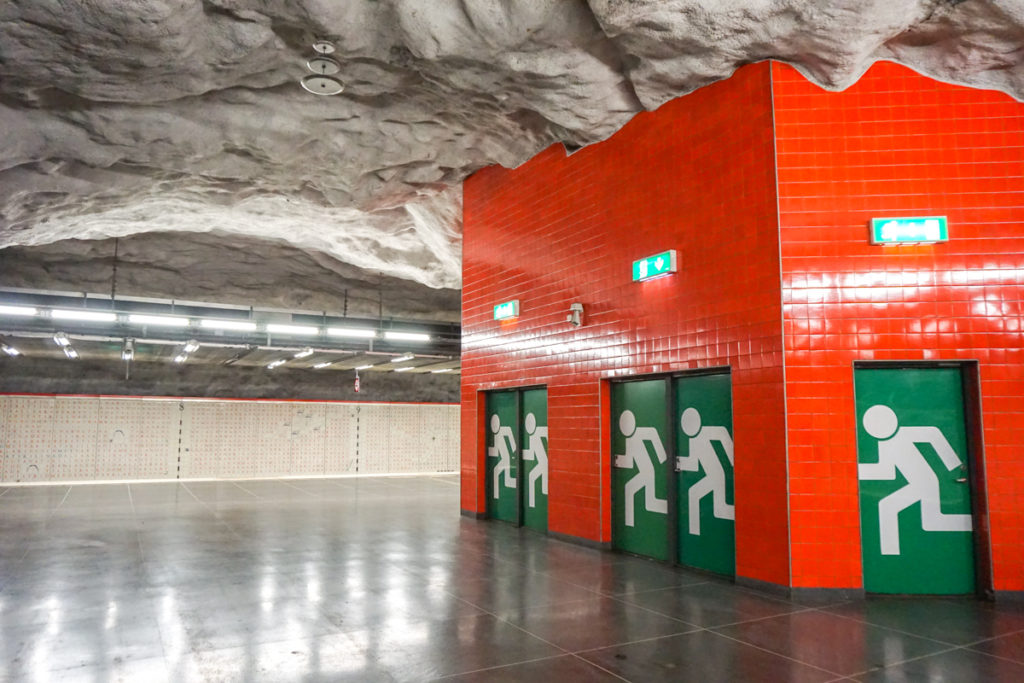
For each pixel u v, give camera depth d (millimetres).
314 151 9305
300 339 17859
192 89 7430
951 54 5934
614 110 7742
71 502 14094
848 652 4484
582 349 8562
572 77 7078
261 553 8047
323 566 7266
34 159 8562
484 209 10977
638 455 7836
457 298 20578
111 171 9477
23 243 11742
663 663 4293
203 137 8680
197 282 17875
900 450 6031
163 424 21047
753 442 6234
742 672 4133
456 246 13242
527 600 5828
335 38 6609
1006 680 3990
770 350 6098
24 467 19438
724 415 6797
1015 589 5680
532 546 8406
